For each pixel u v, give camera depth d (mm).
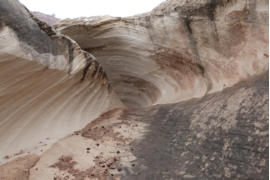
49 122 4148
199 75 4918
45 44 3809
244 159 2219
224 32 3963
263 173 1944
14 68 3326
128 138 3850
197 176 2391
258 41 3500
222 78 4227
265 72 3225
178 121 3760
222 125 2871
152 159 3037
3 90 3334
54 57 3938
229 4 3732
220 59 4227
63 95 4398
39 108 3994
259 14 3406
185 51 4941
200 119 3361
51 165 3178
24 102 3711
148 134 3816
